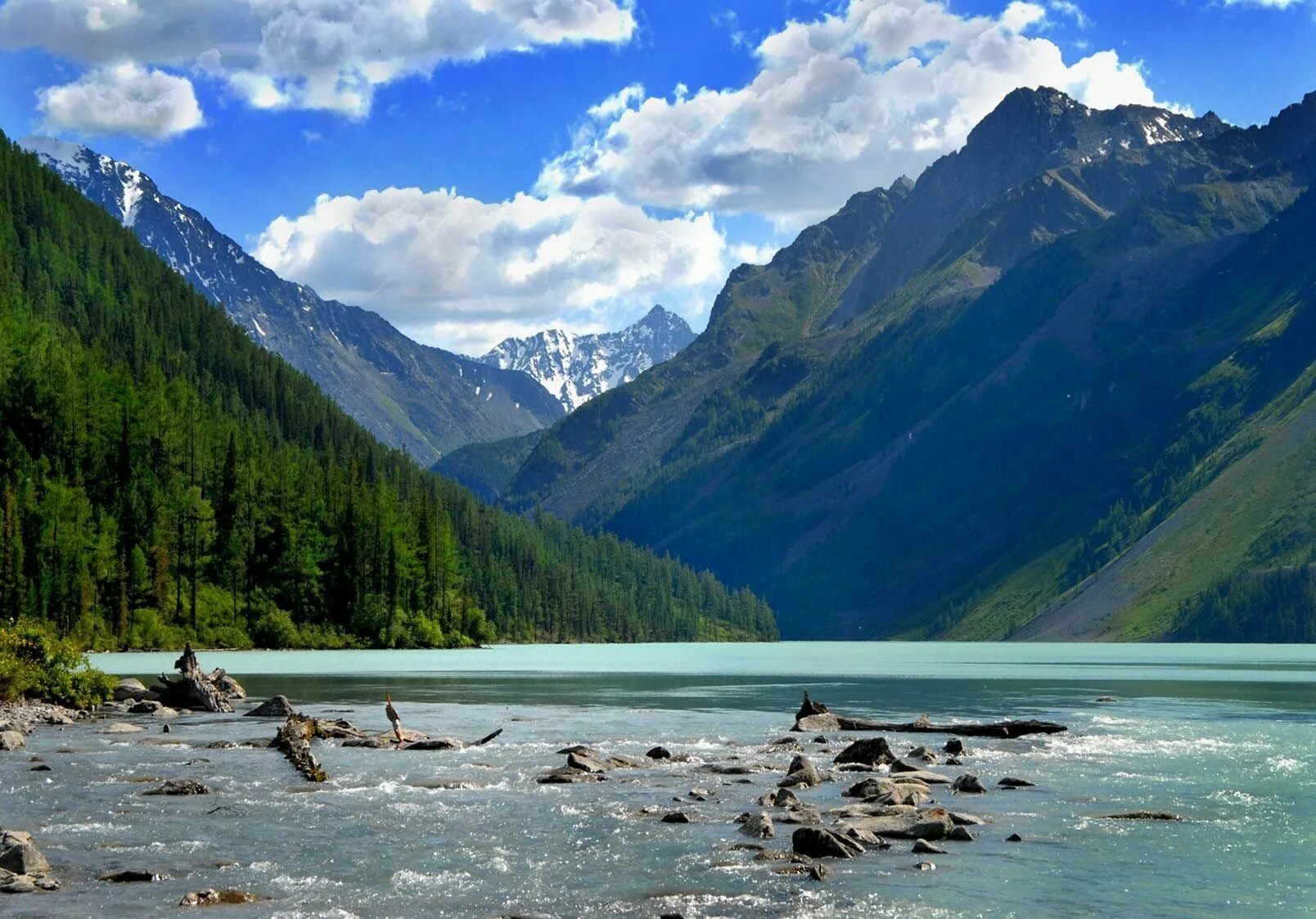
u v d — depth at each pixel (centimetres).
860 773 5162
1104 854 3547
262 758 5531
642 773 5147
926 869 3341
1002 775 5178
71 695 7931
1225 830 3903
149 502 19538
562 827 3922
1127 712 8675
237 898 2986
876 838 3684
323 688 10956
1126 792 4694
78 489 18512
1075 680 13825
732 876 3250
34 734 6494
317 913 2869
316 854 3509
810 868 3306
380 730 7006
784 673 15900
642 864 3391
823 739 6519
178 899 2977
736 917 2862
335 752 5884
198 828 3859
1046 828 3925
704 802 4397
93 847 3556
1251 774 5194
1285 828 3931
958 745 5881
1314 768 5375
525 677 13812
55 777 4869
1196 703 9650
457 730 7112
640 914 2884
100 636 17388
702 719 7900
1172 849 3616
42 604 16512
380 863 3403
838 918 2866
